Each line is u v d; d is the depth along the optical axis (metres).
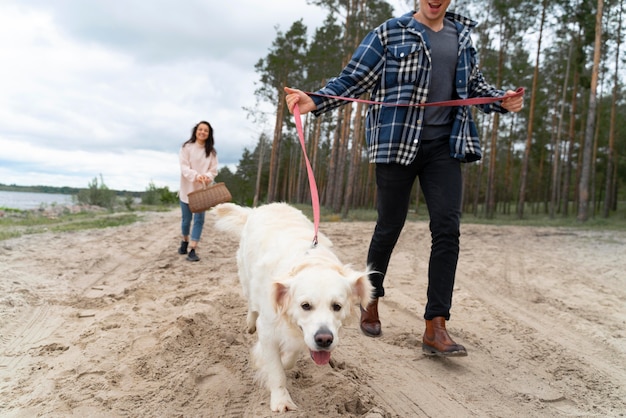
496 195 54.66
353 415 2.91
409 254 9.27
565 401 3.35
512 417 3.08
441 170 3.75
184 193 8.26
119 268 7.38
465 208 43.41
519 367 3.90
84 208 24.45
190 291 5.78
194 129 8.09
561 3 25.58
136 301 5.37
